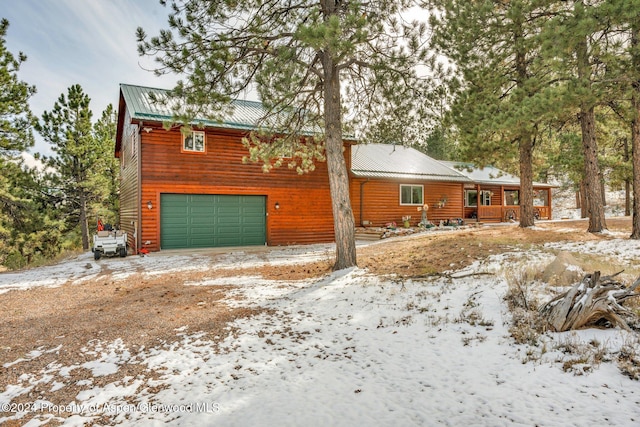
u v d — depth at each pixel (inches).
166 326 208.8
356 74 416.2
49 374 149.8
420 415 115.5
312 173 666.2
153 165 534.9
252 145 603.5
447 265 326.6
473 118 463.2
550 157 845.8
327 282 315.0
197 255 517.3
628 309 171.9
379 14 324.8
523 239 437.4
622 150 794.2
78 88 826.8
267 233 624.7
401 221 810.2
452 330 184.7
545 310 181.9
